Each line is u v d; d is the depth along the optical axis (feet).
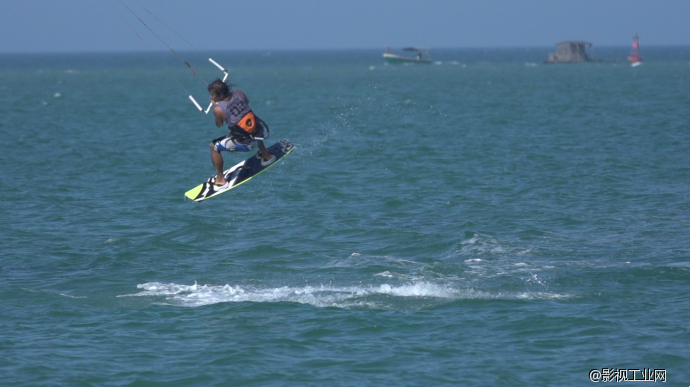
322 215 279.90
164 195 323.57
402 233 250.57
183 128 597.11
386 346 154.40
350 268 213.05
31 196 317.63
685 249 226.17
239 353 150.61
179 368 143.84
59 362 146.30
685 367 142.31
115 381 138.31
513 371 141.90
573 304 178.91
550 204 293.84
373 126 570.05
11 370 142.10
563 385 136.56
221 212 288.92
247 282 201.87
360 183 341.82
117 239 246.88
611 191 315.99
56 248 236.63
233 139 190.49
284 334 161.68
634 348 151.33
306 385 136.77
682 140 465.06
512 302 181.27
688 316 168.35
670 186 324.60
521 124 577.84
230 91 187.42
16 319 171.53
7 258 224.53
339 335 161.07
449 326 165.89
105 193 328.08
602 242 237.04
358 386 135.85
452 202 298.97
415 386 136.26
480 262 216.95
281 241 245.04
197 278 205.87
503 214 277.44
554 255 223.10
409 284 197.06
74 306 181.37
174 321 170.60
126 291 193.88
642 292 186.50
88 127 607.37
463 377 139.54
